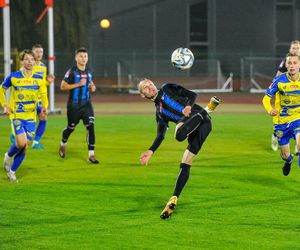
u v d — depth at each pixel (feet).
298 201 61.36
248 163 83.71
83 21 268.82
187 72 284.61
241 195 63.87
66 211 57.26
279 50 334.44
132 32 318.65
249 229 51.47
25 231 50.80
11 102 71.82
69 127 85.61
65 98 235.61
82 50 84.33
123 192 65.36
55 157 88.94
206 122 57.57
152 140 107.86
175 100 56.39
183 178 56.59
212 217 55.16
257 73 289.12
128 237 49.24
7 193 64.95
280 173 76.28
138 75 283.18
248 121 141.69
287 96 66.23
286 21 334.65
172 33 324.39
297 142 65.21
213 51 326.65
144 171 77.77
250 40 330.34
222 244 47.50
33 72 71.92
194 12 326.65
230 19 328.70
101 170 78.59
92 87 85.46
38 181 71.41
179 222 53.57
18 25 254.47
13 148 71.15
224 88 273.13
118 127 128.77
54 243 47.67
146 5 320.91
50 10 150.92
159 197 63.00
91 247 46.80
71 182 70.79
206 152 93.45
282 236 49.52
